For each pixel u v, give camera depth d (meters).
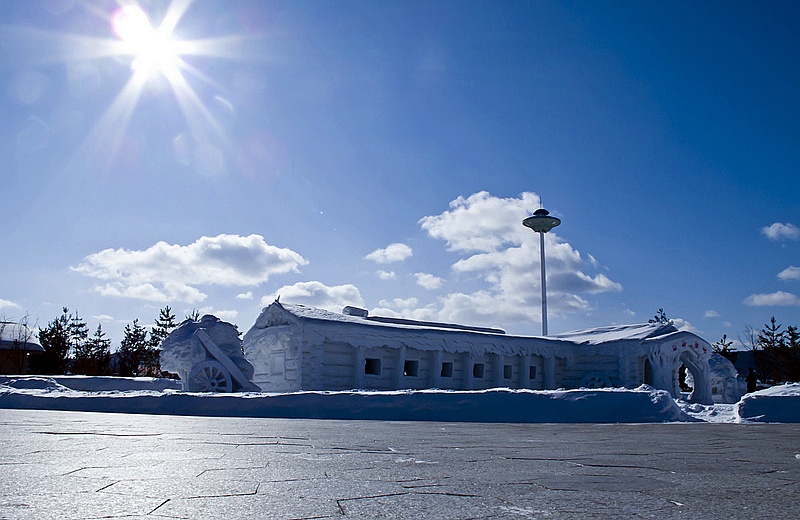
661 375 34.03
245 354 29.77
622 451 6.73
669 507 3.49
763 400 16.39
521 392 16.09
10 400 16.17
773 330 60.81
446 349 31.44
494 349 33.75
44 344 53.06
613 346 35.78
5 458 5.27
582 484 4.26
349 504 3.45
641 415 15.33
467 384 32.44
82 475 4.36
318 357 26.73
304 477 4.40
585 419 15.16
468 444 7.34
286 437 7.89
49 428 8.80
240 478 4.32
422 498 3.65
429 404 15.31
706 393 36.28
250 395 15.80
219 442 6.99
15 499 3.48
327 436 8.24
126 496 3.60
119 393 17.33
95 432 8.16
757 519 3.21
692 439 8.83
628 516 3.24
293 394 15.71
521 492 3.90
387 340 29.16
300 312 27.92
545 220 51.84
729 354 64.62
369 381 28.64
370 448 6.61
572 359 37.53
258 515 3.15
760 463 5.76
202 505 3.37
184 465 4.95
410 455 5.97
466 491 3.91
